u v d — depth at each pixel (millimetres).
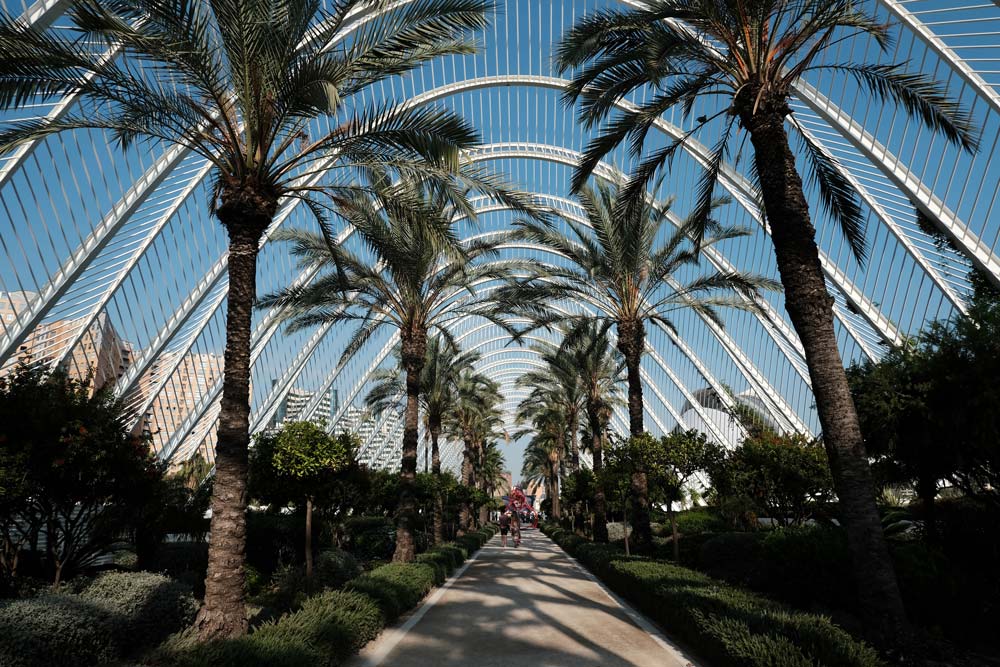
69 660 4973
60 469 7703
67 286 15148
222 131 7598
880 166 16938
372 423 44031
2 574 7855
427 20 7871
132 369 19438
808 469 13008
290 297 15312
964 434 7820
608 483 16531
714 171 10750
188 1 6871
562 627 7613
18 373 8664
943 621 6688
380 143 8406
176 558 10773
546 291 17594
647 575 8859
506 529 25344
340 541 17797
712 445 14016
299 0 7754
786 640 4527
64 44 6961
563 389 32438
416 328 15734
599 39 9297
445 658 5984
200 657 4320
